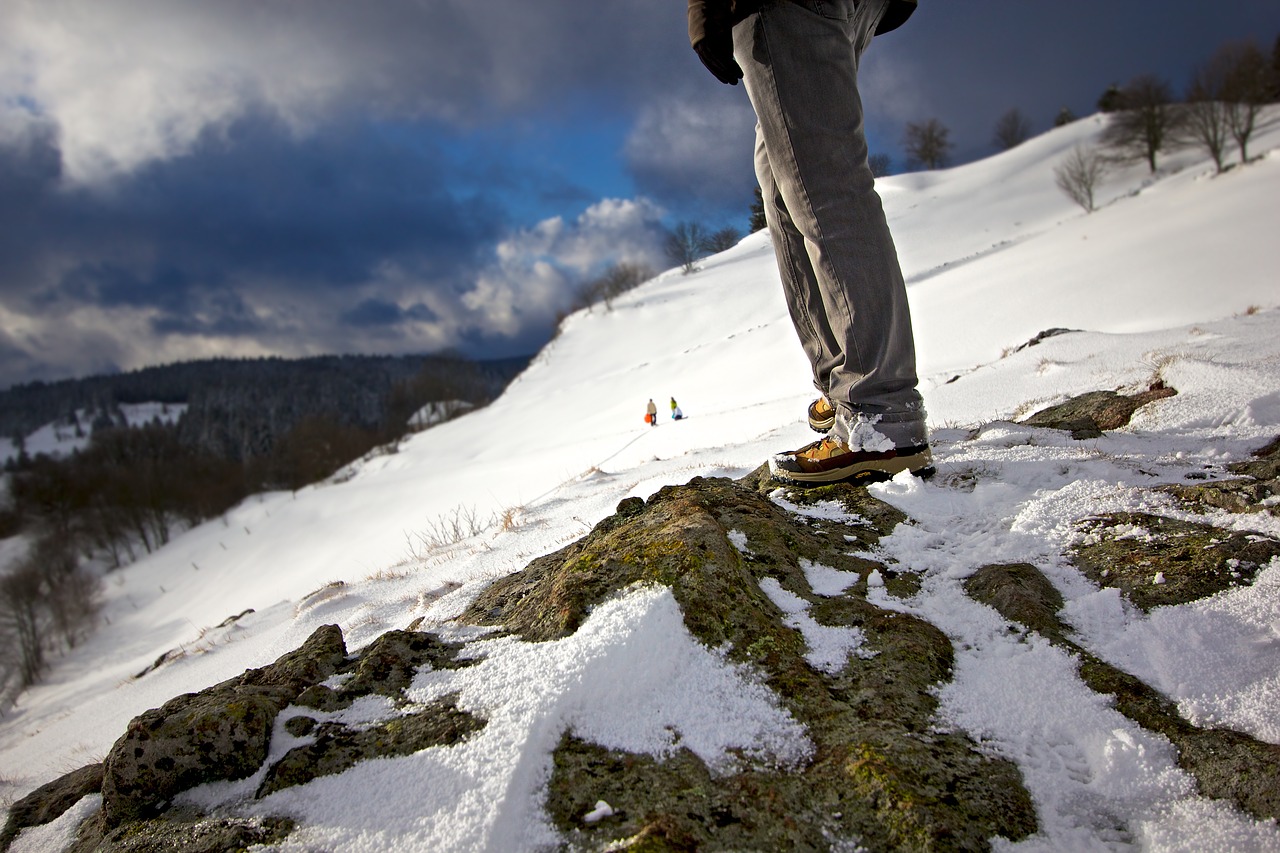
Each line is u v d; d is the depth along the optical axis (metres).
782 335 43.19
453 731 1.59
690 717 1.58
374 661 1.96
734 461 10.55
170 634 31.48
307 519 43.06
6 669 32.91
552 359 72.75
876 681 1.68
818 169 2.51
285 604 10.94
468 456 49.41
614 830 1.30
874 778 1.37
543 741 1.51
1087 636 1.84
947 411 10.16
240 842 1.41
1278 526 2.12
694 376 44.31
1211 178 45.97
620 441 29.17
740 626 1.85
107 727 7.77
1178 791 1.34
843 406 2.92
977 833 1.28
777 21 2.37
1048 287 31.64
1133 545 2.19
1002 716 1.59
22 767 7.64
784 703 1.63
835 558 2.38
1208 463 2.92
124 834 1.56
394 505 34.78
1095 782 1.40
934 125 70.56
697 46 2.49
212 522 62.78
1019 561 2.26
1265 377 4.21
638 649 1.71
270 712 1.77
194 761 1.65
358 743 1.65
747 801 1.36
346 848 1.33
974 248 55.38
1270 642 1.64
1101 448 3.47
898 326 2.74
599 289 84.62
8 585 36.72
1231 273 25.64
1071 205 65.94
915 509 2.72
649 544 2.13
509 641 1.98
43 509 69.62
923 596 2.14
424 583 7.18
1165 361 6.34
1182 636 1.72
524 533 7.83
